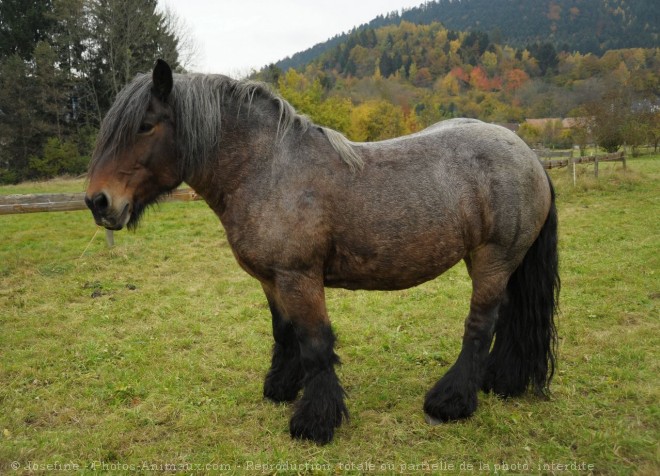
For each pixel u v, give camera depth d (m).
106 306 5.46
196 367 3.91
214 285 6.27
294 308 2.76
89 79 28.19
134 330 4.76
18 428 3.11
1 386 3.66
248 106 2.84
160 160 2.72
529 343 3.24
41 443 2.92
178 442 2.94
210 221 10.51
